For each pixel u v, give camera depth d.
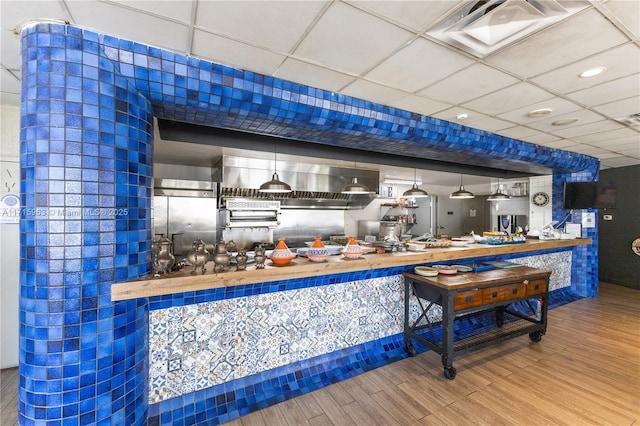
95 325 1.74
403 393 2.51
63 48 1.68
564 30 1.74
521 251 4.42
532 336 3.52
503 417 2.21
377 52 2.00
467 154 4.06
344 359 3.00
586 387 2.59
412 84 2.49
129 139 1.90
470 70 2.25
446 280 2.95
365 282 3.21
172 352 2.25
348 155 4.33
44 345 1.65
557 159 4.89
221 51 2.00
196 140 3.29
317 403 2.39
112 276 1.80
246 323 2.54
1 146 2.96
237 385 2.48
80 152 1.70
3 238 2.97
